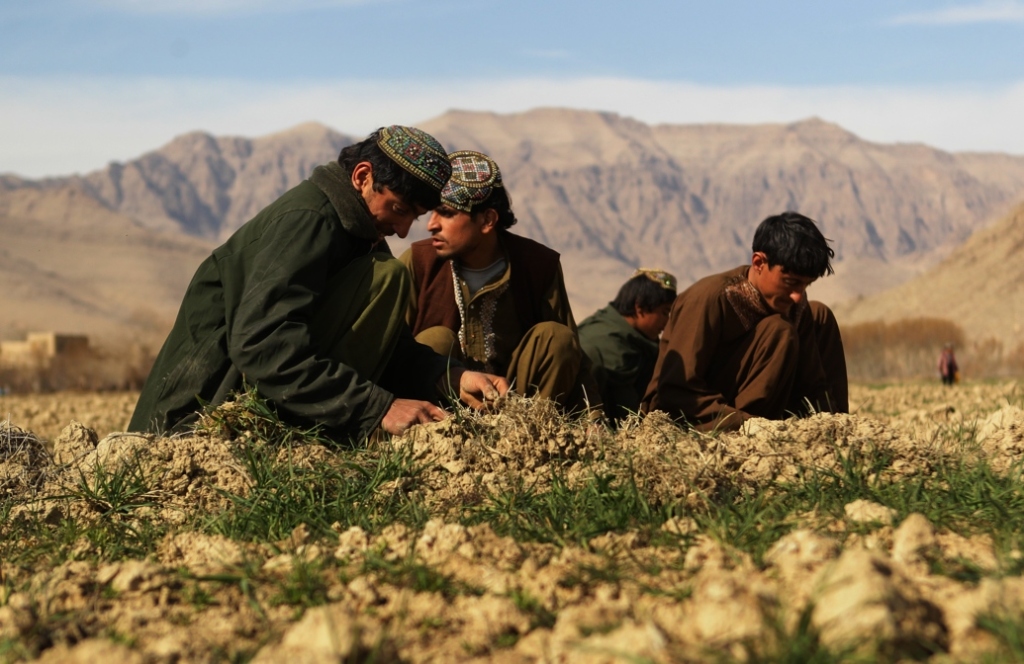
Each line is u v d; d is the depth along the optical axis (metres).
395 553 2.99
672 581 2.68
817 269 5.17
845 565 2.29
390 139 4.62
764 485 3.66
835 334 5.76
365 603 2.64
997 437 4.43
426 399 4.75
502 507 3.43
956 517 3.18
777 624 2.12
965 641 2.16
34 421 13.68
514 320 5.29
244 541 3.32
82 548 3.32
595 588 2.68
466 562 2.88
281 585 2.75
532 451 3.91
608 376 6.37
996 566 2.63
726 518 3.11
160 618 2.61
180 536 3.28
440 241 5.12
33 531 3.65
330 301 4.54
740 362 5.37
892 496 3.44
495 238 5.24
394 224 4.71
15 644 2.41
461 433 4.04
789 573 2.58
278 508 3.47
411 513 3.46
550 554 3.00
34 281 142.25
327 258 4.51
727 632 2.15
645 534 3.10
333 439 4.34
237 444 4.02
